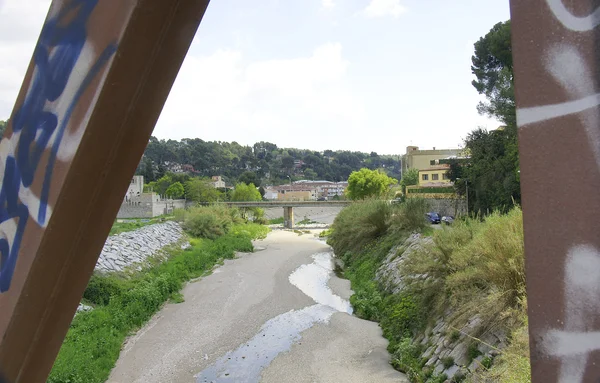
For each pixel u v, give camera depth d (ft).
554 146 3.02
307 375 30.17
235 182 325.01
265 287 56.13
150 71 5.08
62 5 5.32
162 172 274.16
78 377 28.73
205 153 381.81
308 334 38.14
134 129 5.25
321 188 357.00
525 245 3.16
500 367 19.71
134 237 70.85
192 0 4.92
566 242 2.96
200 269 69.21
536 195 3.10
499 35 67.56
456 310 28.45
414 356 30.14
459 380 23.18
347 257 70.33
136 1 4.63
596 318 2.85
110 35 4.85
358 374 29.78
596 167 2.86
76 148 5.02
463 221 37.35
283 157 456.86
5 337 5.36
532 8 3.10
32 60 5.57
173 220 106.01
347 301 48.67
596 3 2.88
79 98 5.06
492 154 72.33
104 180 5.30
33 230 5.32
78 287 5.65
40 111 5.42
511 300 22.67
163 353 35.19
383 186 155.53
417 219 58.65
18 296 5.32
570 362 2.96
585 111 2.90
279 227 170.40
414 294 37.04
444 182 138.00
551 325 3.04
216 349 35.70
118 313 41.11
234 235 107.86
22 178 5.50
